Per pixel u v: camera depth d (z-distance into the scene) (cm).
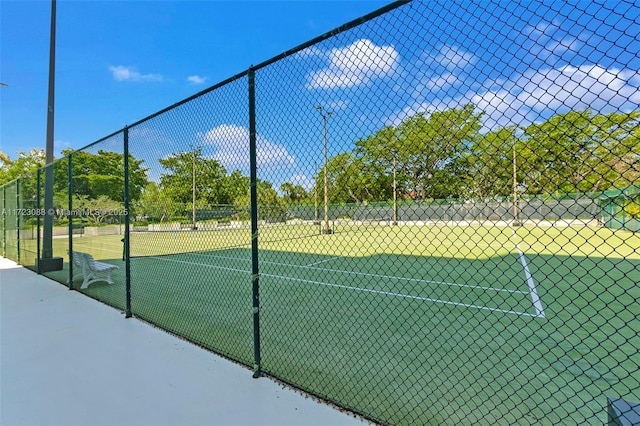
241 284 645
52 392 234
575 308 441
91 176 706
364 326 386
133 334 354
